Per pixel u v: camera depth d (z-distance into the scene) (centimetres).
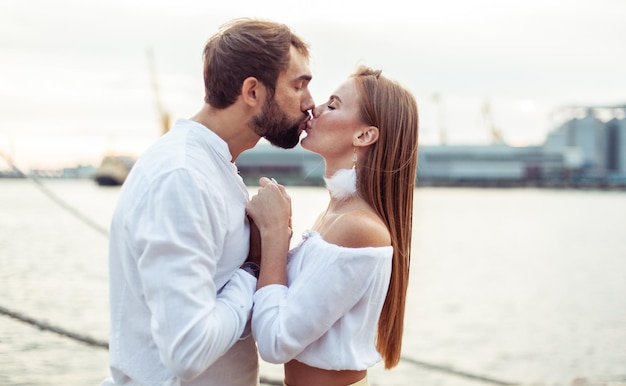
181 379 198
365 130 221
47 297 1187
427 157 9106
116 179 7175
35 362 766
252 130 212
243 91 205
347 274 205
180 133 203
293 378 223
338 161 226
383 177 221
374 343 222
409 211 228
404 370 943
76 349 829
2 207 3778
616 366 1052
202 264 187
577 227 4234
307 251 212
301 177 7619
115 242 200
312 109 228
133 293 196
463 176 9206
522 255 2719
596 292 1819
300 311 202
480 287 1895
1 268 1488
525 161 9338
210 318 185
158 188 188
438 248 2962
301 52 215
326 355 210
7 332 878
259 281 209
